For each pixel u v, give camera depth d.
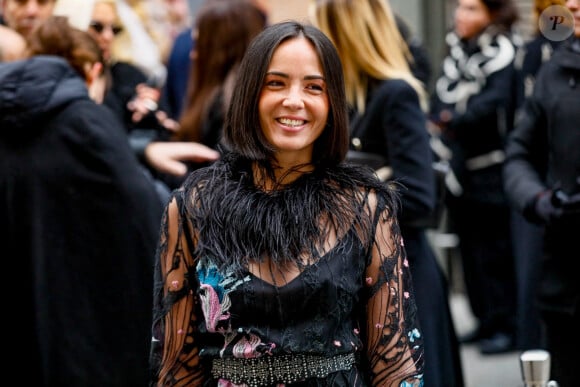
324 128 3.16
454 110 7.43
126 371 4.25
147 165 5.13
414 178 4.75
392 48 4.91
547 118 4.62
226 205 3.09
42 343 4.22
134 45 6.57
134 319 4.26
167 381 3.17
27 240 4.24
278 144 3.09
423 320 4.89
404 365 3.16
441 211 5.09
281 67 3.09
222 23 5.39
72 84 4.33
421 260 4.93
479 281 7.67
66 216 4.25
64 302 4.23
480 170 7.46
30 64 4.27
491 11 7.40
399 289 3.16
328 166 3.18
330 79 3.12
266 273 3.03
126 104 5.82
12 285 4.27
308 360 3.03
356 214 3.10
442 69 7.60
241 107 3.12
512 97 7.31
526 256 5.71
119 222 4.25
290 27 3.13
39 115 4.23
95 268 4.25
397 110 4.78
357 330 3.16
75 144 4.25
